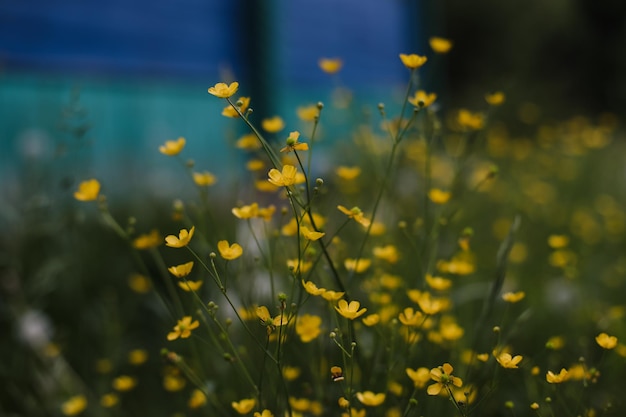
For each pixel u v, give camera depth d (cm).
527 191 469
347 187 306
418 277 214
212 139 636
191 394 205
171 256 336
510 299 175
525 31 1661
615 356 208
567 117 1112
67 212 312
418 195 366
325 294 141
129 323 300
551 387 184
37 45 523
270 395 166
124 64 580
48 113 486
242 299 185
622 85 1445
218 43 650
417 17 880
